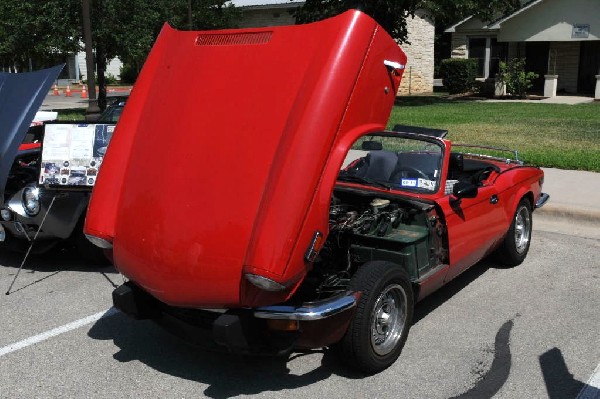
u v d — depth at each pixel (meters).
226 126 4.05
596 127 16.77
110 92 35.16
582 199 8.81
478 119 19.00
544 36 27.58
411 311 4.55
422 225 4.82
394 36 25.53
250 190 3.83
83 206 6.41
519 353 4.65
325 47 3.96
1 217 6.38
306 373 4.39
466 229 5.30
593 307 5.55
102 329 5.18
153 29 20.64
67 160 6.10
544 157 11.61
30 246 6.20
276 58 4.11
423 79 32.97
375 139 5.65
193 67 4.39
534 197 6.88
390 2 23.62
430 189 5.14
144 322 5.32
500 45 31.97
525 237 6.84
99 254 6.67
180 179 4.05
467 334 4.99
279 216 3.67
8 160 6.03
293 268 3.70
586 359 4.55
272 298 3.85
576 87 30.45
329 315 3.84
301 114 3.82
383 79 4.19
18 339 4.98
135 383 4.27
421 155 5.35
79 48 19.55
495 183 6.04
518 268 6.65
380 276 4.20
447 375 4.33
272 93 4.00
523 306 5.57
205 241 3.85
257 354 3.95
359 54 3.97
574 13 26.70
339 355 4.27
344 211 5.02
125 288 4.34
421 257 4.72
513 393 4.09
